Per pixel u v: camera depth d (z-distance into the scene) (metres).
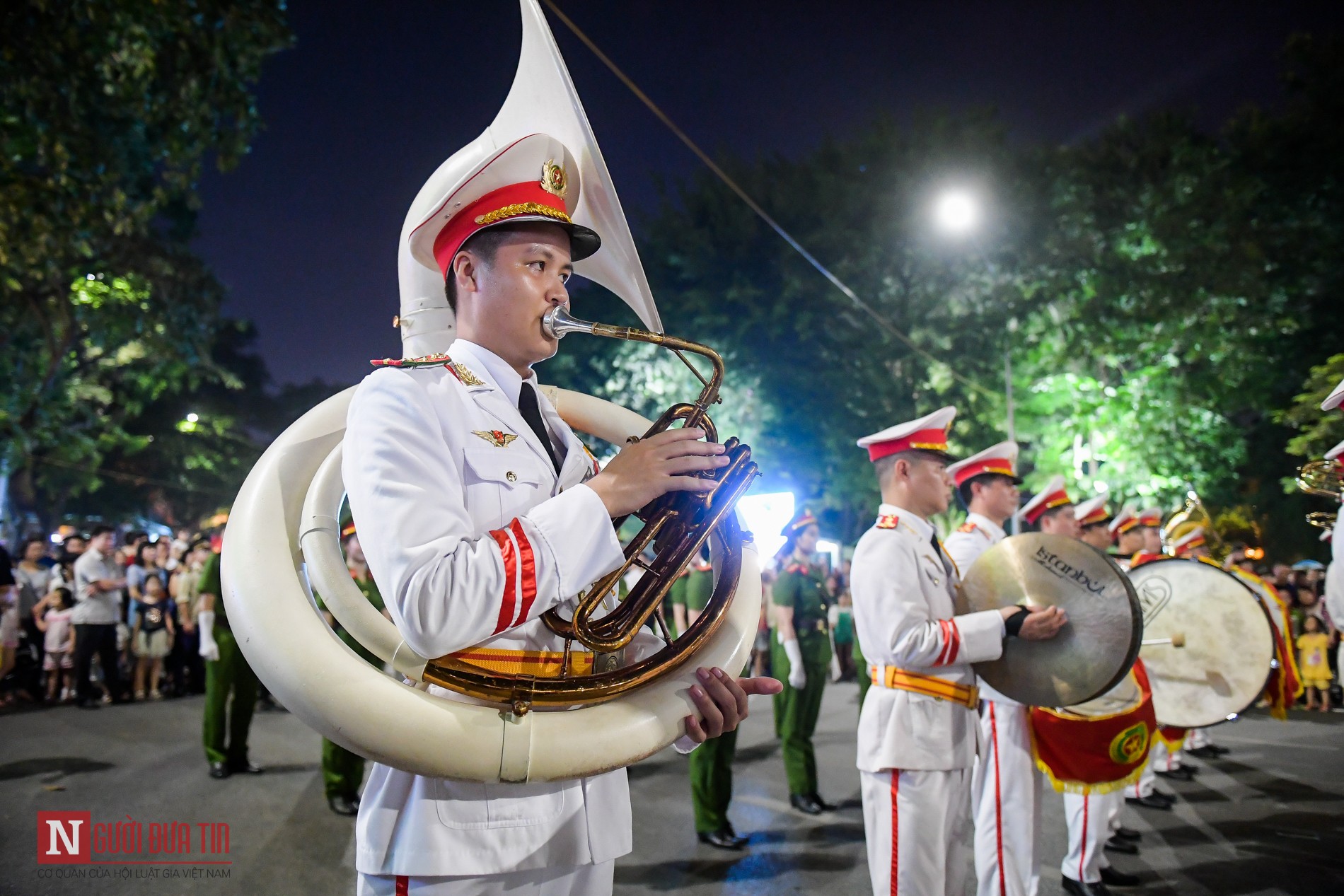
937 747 3.42
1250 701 5.43
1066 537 3.69
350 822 5.64
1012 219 20.56
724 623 1.85
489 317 1.82
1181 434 20.16
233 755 6.98
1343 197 21.14
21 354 19.97
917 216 20.61
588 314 20.97
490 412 1.77
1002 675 3.66
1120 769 4.33
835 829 5.79
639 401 20.67
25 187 9.59
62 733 8.64
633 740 1.61
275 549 1.61
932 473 3.79
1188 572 5.71
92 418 22.92
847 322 20.78
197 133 9.85
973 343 20.34
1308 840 5.72
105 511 32.12
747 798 6.59
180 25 9.06
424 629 1.44
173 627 11.56
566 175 1.92
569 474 1.85
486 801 1.64
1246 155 21.73
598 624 1.62
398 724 1.46
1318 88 21.44
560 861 1.68
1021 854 4.22
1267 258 20.34
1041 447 21.56
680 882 4.81
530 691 1.58
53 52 8.90
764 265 21.12
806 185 21.45
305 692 1.47
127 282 18.78
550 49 1.94
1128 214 21.14
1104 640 3.48
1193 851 5.52
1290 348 21.17
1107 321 20.41
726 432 20.27
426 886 1.61
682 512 1.72
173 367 22.14
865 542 3.67
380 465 1.55
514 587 1.48
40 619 11.12
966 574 3.95
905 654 3.37
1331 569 4.07
